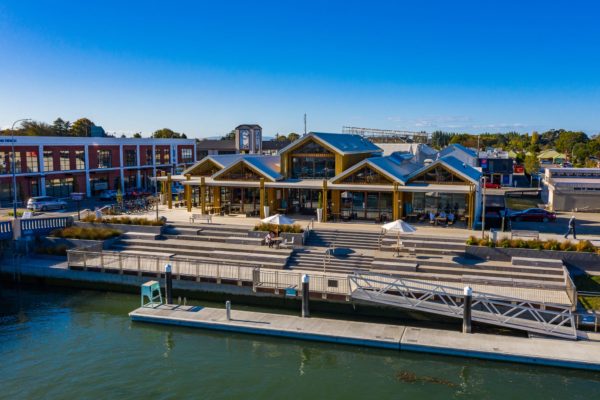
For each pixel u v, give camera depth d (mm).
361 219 42500
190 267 32906
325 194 41688
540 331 24641
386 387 21500
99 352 24734
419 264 32219
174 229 40156
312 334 25469
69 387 21547
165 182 54781
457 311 26406
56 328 27641
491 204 50219
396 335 25188
